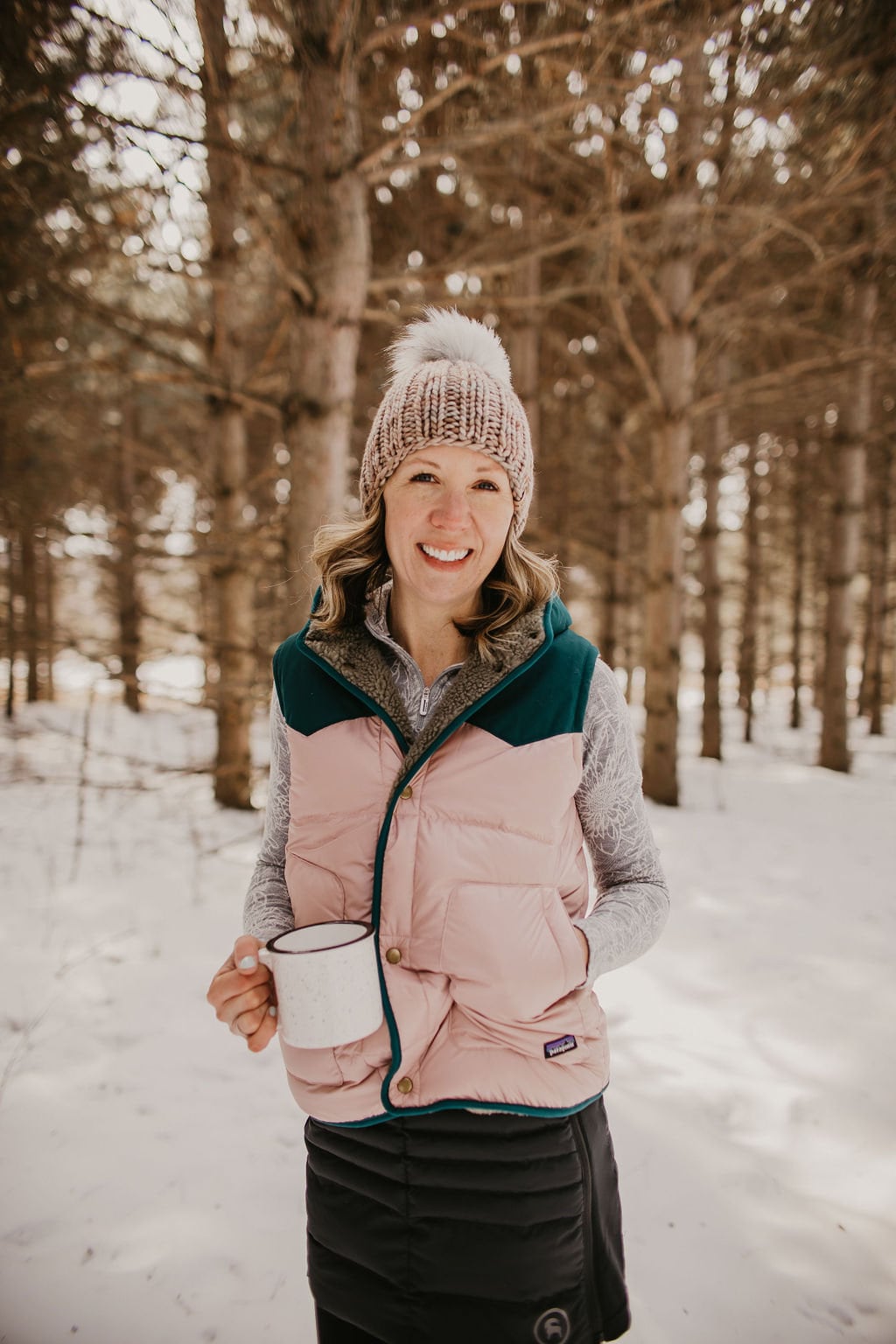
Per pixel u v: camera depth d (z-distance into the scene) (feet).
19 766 19.15
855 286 23.68
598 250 16.87
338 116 10.42
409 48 13.34
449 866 2.97
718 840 17.84
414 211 20.93
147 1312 5.23
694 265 20.22
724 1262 5.66
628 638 41.01
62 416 21.56
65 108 10.66
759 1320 5.16
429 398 3.12
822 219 19.60
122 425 30.89
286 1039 2.81
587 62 12.48
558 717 3.08
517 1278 2.93
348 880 3.13
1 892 13.20
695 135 15.48
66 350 18.79
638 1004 9.73
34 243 13.74
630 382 26.48
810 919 12.69
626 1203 6.25
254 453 28.94
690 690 70.13
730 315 21.45
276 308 17.66
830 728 28.63
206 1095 7.72
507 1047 2.95
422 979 2.96
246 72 12.41
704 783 25.35
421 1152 3.00
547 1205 2.94
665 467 21.02
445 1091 2.93
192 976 10.18
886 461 34.14
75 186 12.89
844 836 18.35
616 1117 7.39
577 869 3.24
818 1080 8.02
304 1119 7.39
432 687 3.36
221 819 18.20
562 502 27.84
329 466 11.27
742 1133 7.15
